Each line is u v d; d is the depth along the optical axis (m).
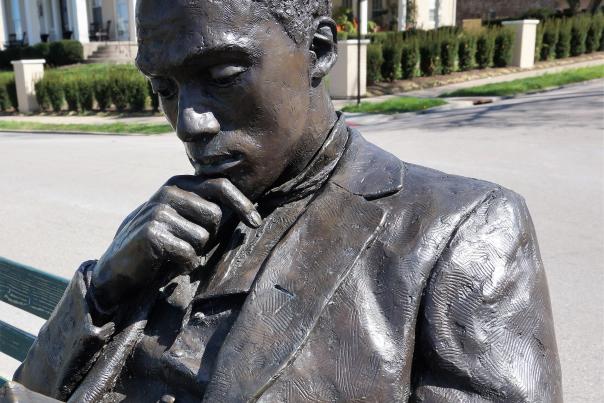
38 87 18.77
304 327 1.26
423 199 1.35
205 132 1.27
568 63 20.17
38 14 31.33
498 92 14.70
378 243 1.31
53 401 1.33
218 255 1.50
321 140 1.43
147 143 11.66
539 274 1.33
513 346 1.23
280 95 1.29
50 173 8.98
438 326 1.24
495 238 1.29
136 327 1.49
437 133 10.10
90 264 1.63
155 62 1.27
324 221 1.36
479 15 32.50
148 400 1.43
